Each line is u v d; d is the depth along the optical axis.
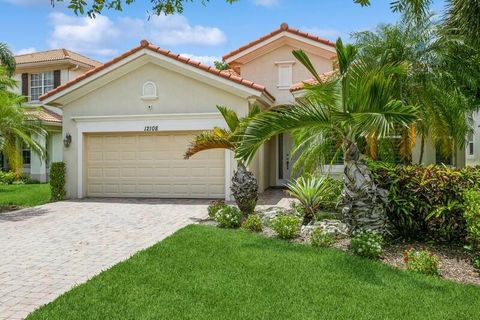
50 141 24.14
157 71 15.05
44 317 4.67
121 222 10.75
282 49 18.75
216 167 15.09
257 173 16.28
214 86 14.59
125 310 4.84
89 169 16.02
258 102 15.23
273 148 19.42
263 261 6.64
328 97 7.45
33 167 23.91
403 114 6.41
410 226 7.81
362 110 6.82
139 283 5.72
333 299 5.13
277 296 5.23
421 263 6.18
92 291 5.43
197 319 4.60
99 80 15.27
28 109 16.97
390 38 11.16
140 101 15.19
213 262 6.63
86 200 15.15
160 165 15.50
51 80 25.56
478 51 11.25
